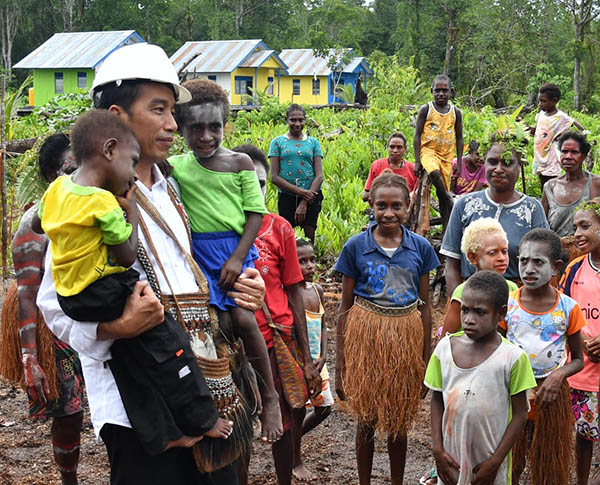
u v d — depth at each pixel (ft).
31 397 12.89
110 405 8.76
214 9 242.37
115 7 217.56
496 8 152.25
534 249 13.24
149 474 8.92
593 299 15.08
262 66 168.45
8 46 210.18
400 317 13.88
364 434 14.20
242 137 54.80
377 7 237.04
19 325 12.81
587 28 141.28
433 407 12.42
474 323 11.80
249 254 10.47
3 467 15.92
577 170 19.90
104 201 7.98
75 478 13.89
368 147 49.29
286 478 13.76
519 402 11.95
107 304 8.21
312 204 30.09
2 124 26.16
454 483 12.10
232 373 9.80
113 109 9.00
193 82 10.23
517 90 125.49
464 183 29.14
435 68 160.25
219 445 9.16
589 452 14.71
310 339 15.89
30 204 14.20
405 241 14.08
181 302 9.10
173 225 9.41
